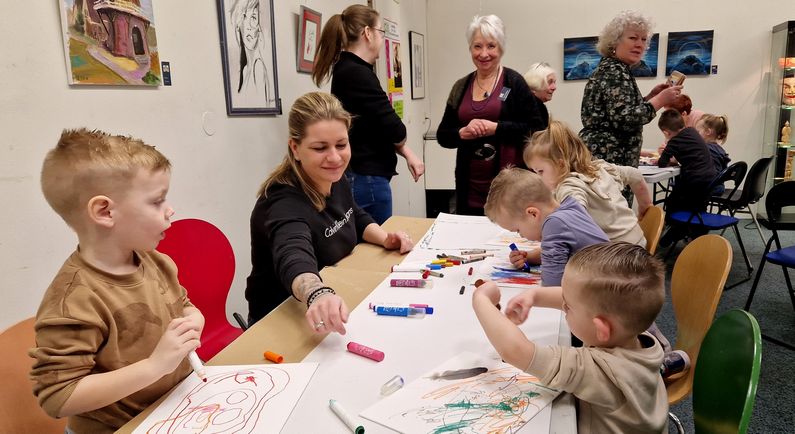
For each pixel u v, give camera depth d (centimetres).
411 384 79
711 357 94
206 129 192
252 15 216
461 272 131
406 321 102
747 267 330
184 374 95
